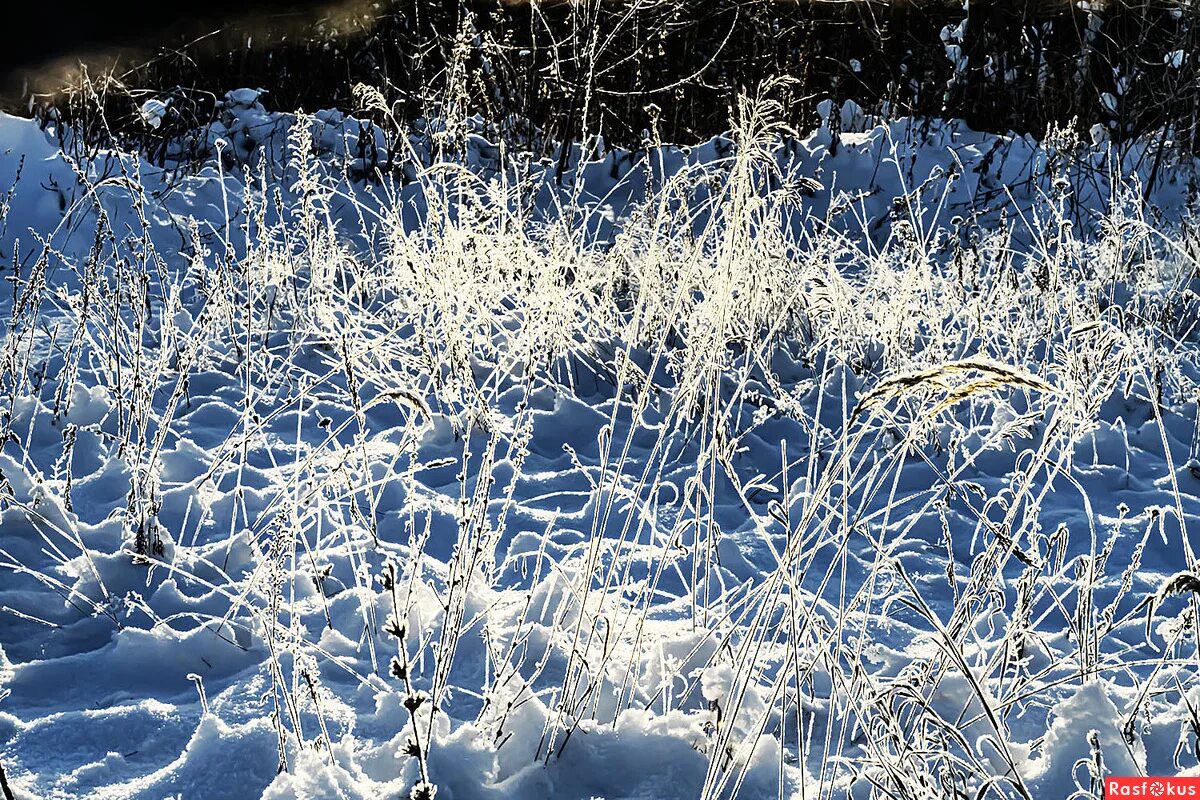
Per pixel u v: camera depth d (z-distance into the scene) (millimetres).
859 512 2895
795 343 5824
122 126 8922
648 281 4895
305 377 5316
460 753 2514
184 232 7406
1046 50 9836
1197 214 7688
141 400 4305
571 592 3211
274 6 9820
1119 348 5332
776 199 4766
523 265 5309
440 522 3957
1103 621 3061
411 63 9375
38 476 3809
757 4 9703
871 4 9844
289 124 9297
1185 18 9039
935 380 2238
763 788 2529
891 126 9898
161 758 2648
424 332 4980
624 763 2594
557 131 9500
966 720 2783
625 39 9461
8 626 3193
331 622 3264
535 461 4602
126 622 3260
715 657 2957
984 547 3988
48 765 2588
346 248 6391
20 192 7332
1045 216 8664
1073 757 2498
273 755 2564
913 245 5816
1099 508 4340
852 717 2748
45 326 5719
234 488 4133
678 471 4527
